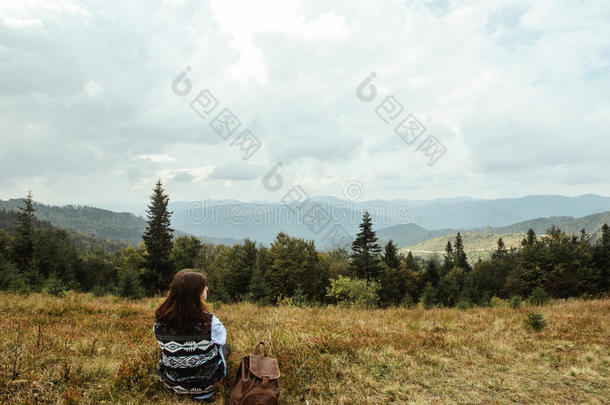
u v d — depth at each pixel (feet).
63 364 13.17
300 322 26.58
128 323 23.17
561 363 17.92
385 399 13.15
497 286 153.99
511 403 13.23
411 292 184.75
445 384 14.84
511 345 21.02
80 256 225.97
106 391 11.73
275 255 162.20
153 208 147.33
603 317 30.78
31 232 168.25
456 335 23.45
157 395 11.86
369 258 177.99
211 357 11.34
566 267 112.78
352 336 21.61
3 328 19.04
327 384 13.83
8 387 11.34
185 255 182.29
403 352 18.70
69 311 28.32
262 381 10.37
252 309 41.75
